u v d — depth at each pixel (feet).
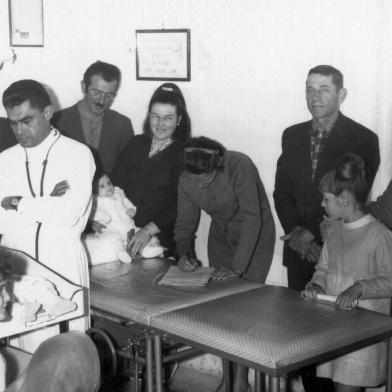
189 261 11.43
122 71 14.83
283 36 12.33
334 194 9.72
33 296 8.94
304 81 12.18
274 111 12.65
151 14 14.19
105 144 14.87
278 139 12.67
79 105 14.87
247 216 11.49
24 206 10.34
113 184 14.06
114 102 14.98
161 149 13.48
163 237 13.16
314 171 11.84
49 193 10.43
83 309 9.50
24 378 6.51
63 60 15.71
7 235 10.68
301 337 8.16
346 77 11.59
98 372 6.80
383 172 11.46
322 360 8.11
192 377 13.35
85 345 6.80
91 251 12.14
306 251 11.75
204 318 8.93
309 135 11.95
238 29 12.92
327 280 10.07
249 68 12.87
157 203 13.35
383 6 11.10
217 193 11.58
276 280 12.96
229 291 10.19
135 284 10.75
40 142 10.50
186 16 13.66
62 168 10.44
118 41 14.82
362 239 9.64
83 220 10.72
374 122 11.39
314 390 12.13
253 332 8.36
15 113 10.16
